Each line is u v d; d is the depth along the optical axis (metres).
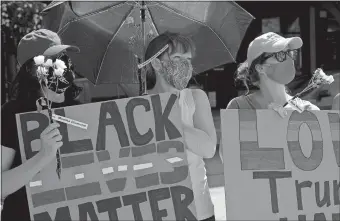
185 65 2.95
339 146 3.05
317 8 11.88
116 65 4.41
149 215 2.74
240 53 12.03
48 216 2.69
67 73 2.78
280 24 12.09
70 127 2.74
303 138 3.00
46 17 4.11
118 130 2.77
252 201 2.92
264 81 3.29
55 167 2.71
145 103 2.80
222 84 11.88
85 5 4.16
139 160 2.77
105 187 2.74
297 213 2.96
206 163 8.33
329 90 8.91
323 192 3.00
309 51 11.79
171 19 4.33
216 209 6.20
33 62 2.78
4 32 7.95
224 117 2.96
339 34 11.78
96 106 2.77
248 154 2.94
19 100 2.81
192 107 2.93
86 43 4.31
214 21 4.21
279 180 2.96
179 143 2.79
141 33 4.34
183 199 2.76
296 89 9.92
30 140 2.71
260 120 2.97
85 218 2.71
